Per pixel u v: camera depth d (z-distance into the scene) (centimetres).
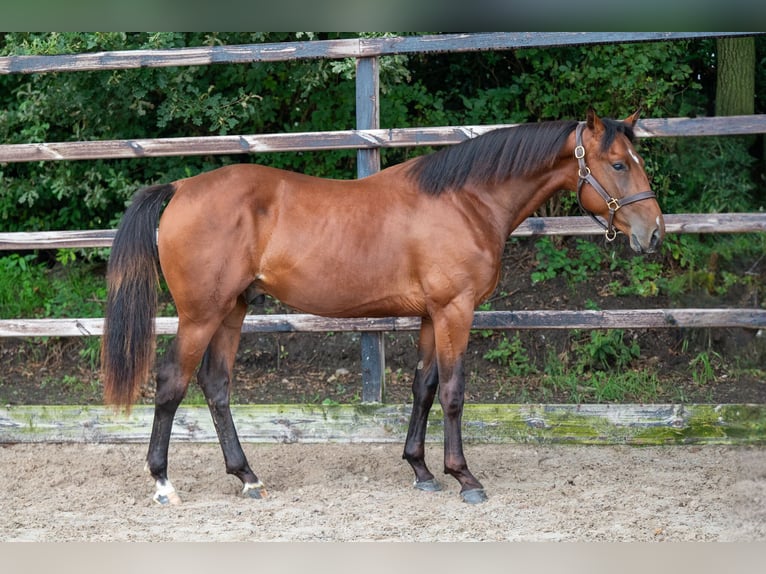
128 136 675
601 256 688
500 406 498
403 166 414
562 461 467
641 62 646
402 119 673
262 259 396
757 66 698
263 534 360
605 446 491
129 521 379
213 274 385
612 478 436
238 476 418
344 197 402
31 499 413
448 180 400
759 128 461
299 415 504
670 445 489
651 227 385
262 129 705
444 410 400
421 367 425
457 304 393
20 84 702
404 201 400
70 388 602
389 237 395
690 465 455
